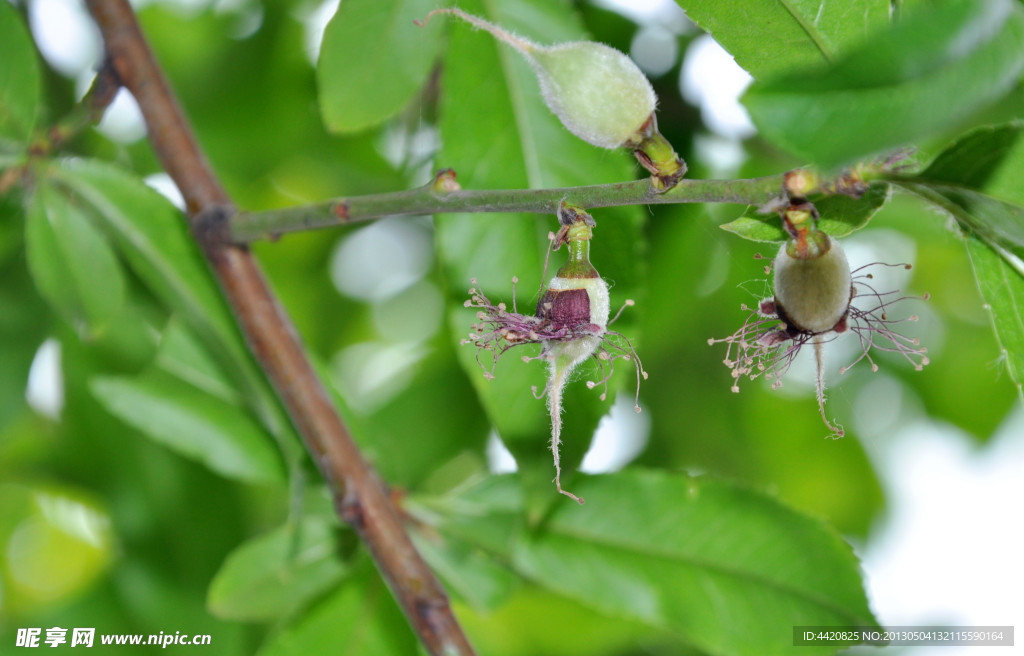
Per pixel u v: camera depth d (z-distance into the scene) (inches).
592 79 15.1
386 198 15.6
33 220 16.6
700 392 19.6
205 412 17.3
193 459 18.1
